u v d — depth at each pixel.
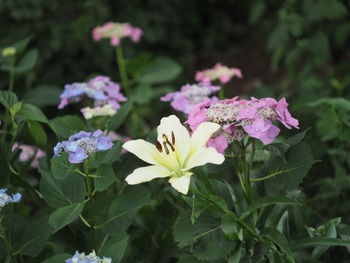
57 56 3.71
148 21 4.06
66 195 1.55
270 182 1.48
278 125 1.92
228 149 1.50
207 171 1.52
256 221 1.45
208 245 1.42
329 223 1.51
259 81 4.06
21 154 2.05
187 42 4.29
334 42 3.37
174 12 4.23
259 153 1.68
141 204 1.53
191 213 1.45
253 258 1.44
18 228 1.57
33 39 3.68
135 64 2.62
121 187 1.73
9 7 3.62
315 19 3.18
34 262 1.60
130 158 1.67
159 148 1.38
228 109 1.40
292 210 1.61
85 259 1.37
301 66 3.70
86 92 1.89
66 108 3.45
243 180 1.52
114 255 1.44
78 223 1.62
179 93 1.87
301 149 1.46
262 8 3.79
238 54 4.54
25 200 2.12
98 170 1.49
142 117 3.51
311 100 2.60
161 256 1.74
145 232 1.77
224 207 1.38
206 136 1.38
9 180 1.65
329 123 2.04
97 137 1.44
